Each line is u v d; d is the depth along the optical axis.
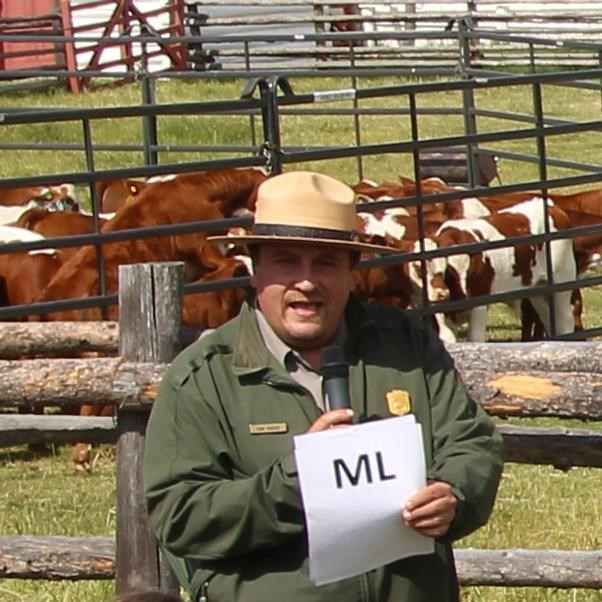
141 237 12.09
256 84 12.26
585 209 15.82
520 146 27.50
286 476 4.91
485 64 35.19
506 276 15.00
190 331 7.01
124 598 4.25
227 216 15.29
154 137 19.75
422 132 28.42
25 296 13.95
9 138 27.11
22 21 35.97
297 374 5.17
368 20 35.41
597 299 18.33
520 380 6.54
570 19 35.59
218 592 5.12
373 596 5.09
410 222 15.31
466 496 5.06
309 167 25.66
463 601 8.06
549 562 7.18
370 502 4.89
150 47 36.94
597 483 11.20
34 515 10.49
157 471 5.13
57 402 6.81
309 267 5.07
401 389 5.22
